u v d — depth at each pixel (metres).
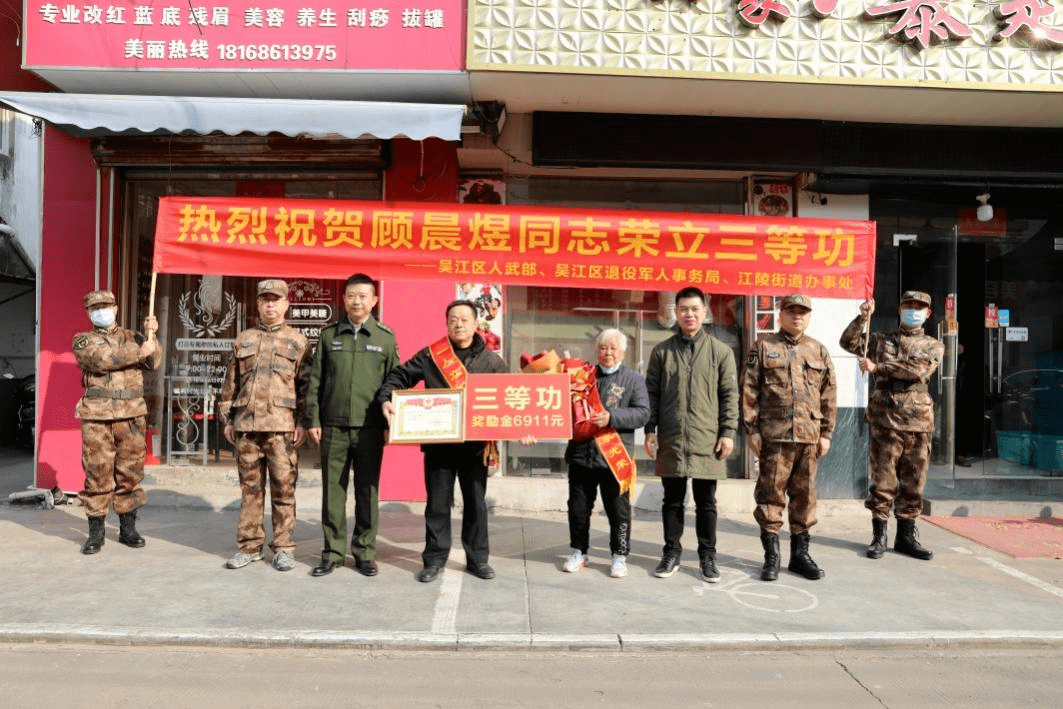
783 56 5.96
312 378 5.20
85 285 7.09
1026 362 7.98
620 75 5.89
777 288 5.68
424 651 4.02
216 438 7.32
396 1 5.97
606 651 4.05
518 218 5.73
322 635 4.05
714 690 3.60
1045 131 6.87
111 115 5.67
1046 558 5.74
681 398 5.11
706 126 6.74
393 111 5.70
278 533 5.25
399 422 4.85
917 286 7.60
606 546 5.98
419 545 5.88
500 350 7.30
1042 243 7.88
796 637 4.14
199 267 5.66
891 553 5.88
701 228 5.70
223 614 4.34
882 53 6.01
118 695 3.45
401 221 5.71
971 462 8.02
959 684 3.70
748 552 5.84
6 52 6.56
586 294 7.51
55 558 5.38
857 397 7.32
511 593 4.79
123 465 5.62
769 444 5.20
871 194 7.41
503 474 7.43
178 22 6.05
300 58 6.02
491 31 5.87
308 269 5.68
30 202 12.79
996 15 6.03
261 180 7.26
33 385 11.12
